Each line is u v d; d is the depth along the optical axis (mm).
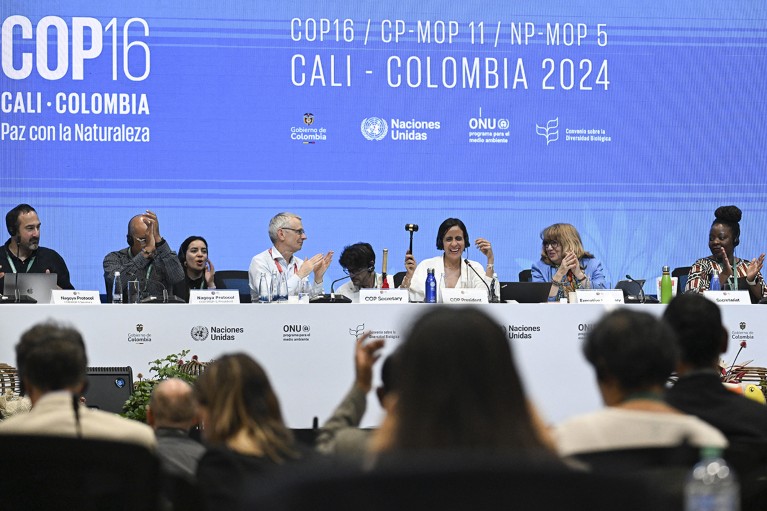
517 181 19734
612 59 19906
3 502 4512
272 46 19312
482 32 19656
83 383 6035
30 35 18922
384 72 19516
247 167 19250
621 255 19922
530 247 19750
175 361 10820
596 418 4867
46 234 18938
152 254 13516
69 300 11422
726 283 14180
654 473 3857
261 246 19312
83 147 19016
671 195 20031
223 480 5195
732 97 20141
